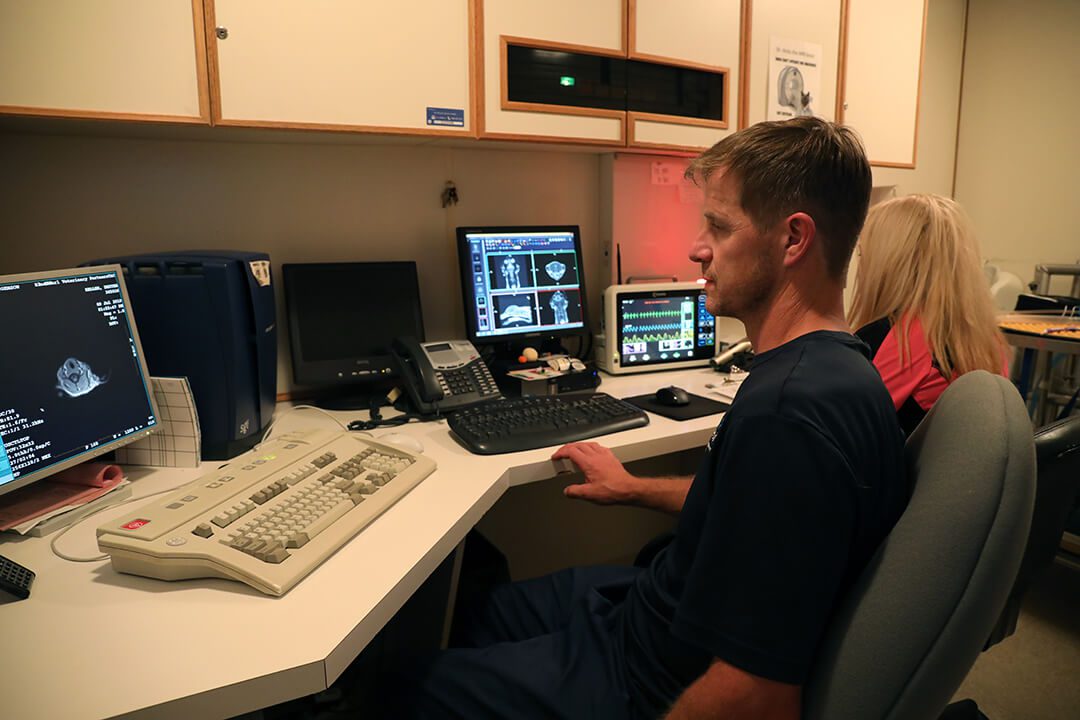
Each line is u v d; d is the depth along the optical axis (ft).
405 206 6.35
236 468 3.58
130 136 5.15
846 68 7.35
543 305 6.52
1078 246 11.01
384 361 5.97
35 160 4.99
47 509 3.42
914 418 4.58
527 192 6.96
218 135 5.10
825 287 2.82
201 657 2.30
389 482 3.67
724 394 5.96
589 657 3.32
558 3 5.50
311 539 2.99
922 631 2.08
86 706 2.07
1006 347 4.93
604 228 7.39
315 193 5.96
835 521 2.26
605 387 6.23
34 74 3.94
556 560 7.55
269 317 4.85
